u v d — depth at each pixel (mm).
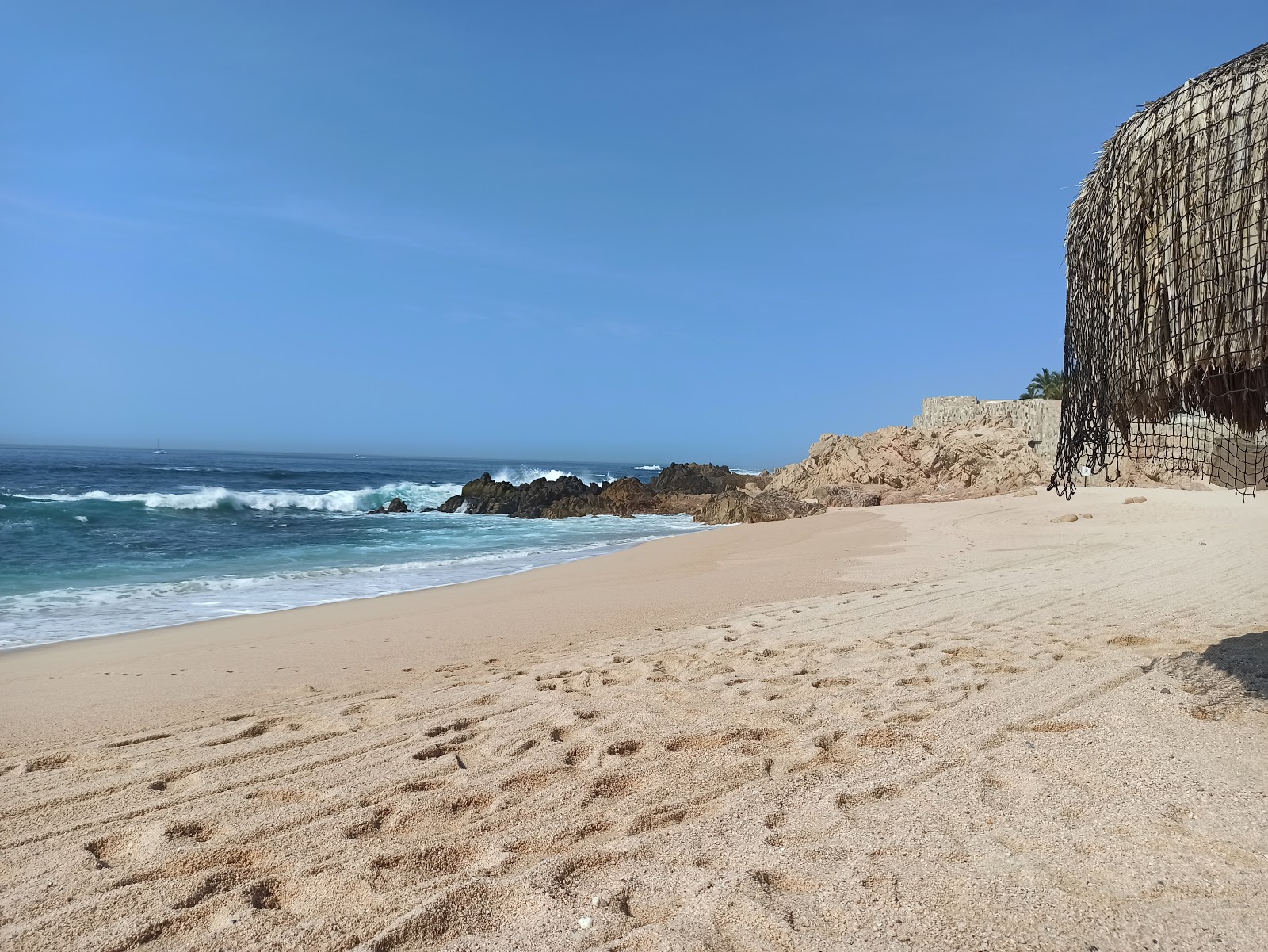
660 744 3803
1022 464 37500
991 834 2643
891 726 3930
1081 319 4137
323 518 30594
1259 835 2518
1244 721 3648
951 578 10094
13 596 11430
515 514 36438
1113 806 2814
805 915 2168
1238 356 3020
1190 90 3188
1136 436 3867
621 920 2207
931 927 2074
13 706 5152
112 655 7234
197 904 2432
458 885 2406
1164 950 1944
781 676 5051
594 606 9008
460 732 4188
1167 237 3291
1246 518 16734
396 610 9562
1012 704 4215
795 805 2990
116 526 22609
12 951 2178
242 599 11242
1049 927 2053
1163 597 7594
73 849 2887
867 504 34531
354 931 2223
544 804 3135
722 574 12031
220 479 53344
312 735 4242
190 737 4340
